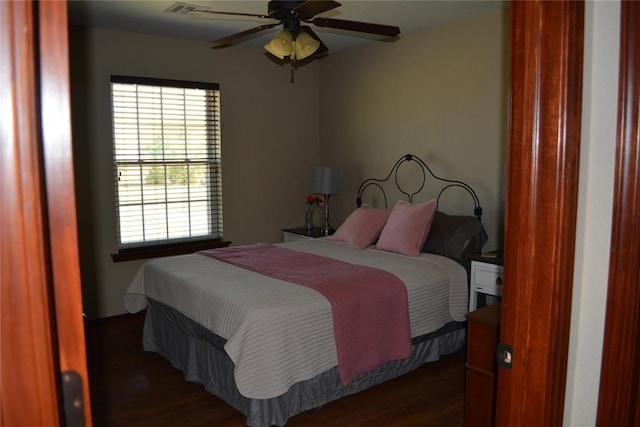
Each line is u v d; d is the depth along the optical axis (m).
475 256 3.39
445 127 4.14
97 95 4.11
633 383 1.28
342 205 5.28
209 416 2.74
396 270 3.16
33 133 0.59
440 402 2.87
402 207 3.85
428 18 3.89
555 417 1.23
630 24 1.15
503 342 1.25
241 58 4.86
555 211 1.13
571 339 1.29
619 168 1.20
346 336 2.62
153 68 4.36
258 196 5.11
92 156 4.13
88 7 3.48
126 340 3.88
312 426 2.62
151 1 3.35
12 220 0.59
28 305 0.61
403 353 2.88
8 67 0.57
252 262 3.37
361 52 4.88
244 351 2.34
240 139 4.93
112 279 4.31
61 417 0.67
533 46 1.12
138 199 4.41
